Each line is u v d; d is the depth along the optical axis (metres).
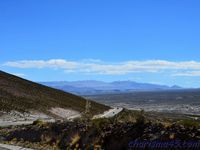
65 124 32.09
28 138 34.56
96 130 26.91
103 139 25.52
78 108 103.12
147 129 23.70
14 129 40.19
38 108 85.88
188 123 22.31
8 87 101.88
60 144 29.39
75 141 27.84
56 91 123.44
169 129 22.53
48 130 33.06
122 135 24.58
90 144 26.06
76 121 32.00
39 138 33.09
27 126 39.28
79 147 27.06
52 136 31.64
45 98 102.56
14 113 74.94
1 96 87.62
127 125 25.41
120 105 177.38
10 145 31.48
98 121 28.19
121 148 23.77
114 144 24.31
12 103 82.94
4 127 45.88
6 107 77.31
